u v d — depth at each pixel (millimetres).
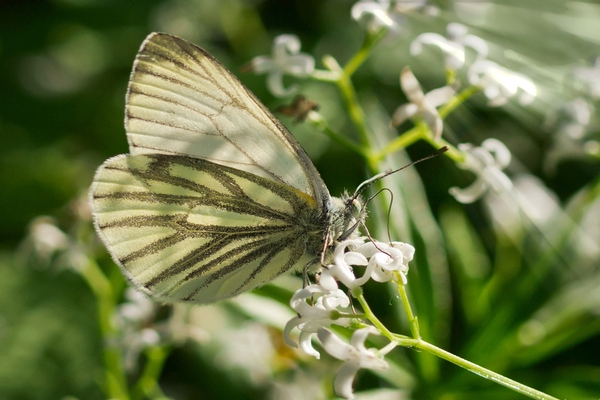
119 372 306
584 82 305
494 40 315
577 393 300
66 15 378
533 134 321
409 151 322
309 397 311
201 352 317
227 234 297
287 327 283
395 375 305
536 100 312
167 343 306
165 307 312
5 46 375
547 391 301
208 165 294
